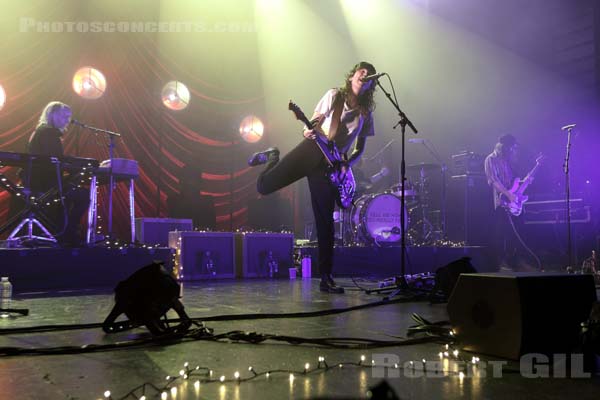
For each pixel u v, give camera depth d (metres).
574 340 2.00
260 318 3.03
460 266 3.79
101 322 2.82
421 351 2.11
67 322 2.82
